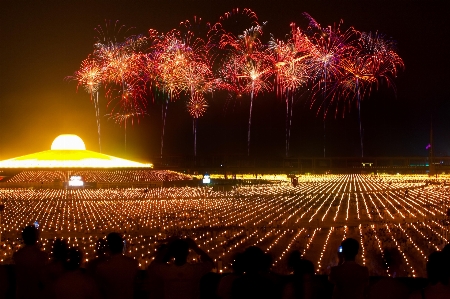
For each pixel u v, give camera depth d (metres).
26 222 47.22
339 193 75.69
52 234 40.47
